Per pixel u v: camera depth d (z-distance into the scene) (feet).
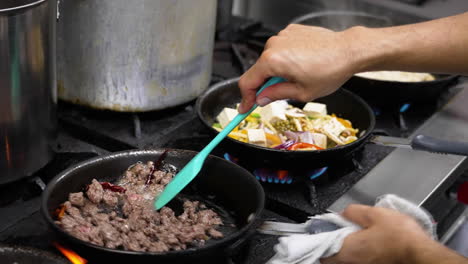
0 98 3.48
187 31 4.44
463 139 4.84
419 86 4.91
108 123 4.65
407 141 4.29
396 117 5.02
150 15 4.17
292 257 2.95
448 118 5.12
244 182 3.65
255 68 3.36
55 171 4.04
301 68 3.29
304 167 4.02
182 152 3.92
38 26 3.51
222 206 3.79
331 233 2.97
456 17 3.59
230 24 6.10
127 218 3.58
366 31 3.48
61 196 3.50
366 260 2.90
